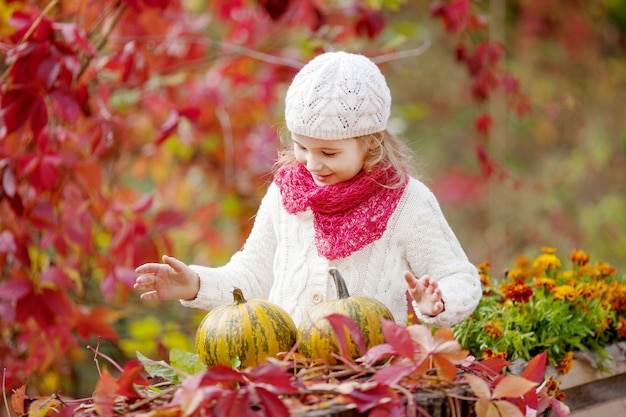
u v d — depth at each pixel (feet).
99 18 13.98
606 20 33.55
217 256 18.74
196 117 14.75
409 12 26.50
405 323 9.24
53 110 13.37
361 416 6.79
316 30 15.78
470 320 10.64
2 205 12.91
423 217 9.26
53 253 15.52
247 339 8.10
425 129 32.53
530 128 29.99
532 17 33.22
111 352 16.70
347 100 8.65
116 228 14.49
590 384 10.95
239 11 17.75
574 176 27.50
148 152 17.66
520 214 27.58
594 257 26.18
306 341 8.10
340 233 9.02
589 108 31.30
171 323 17.19
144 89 16.39
